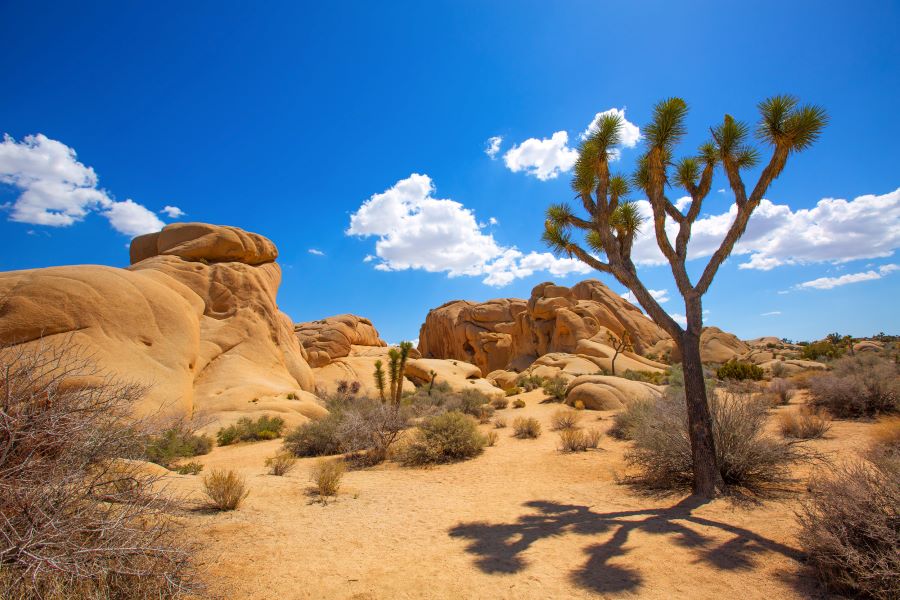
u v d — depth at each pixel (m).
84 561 2.57
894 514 3.53
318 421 14.68
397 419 12.48
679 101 7.20
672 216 7.93
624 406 17.88
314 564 4.52
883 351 37.34
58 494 2.68
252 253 35.88
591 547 4.96
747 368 24.66
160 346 21.36
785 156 6.78
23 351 2.94
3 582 2.30
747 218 7.11
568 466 9.79
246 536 5.21
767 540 4.79
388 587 4.03
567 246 8.68
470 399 22.28
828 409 12.74
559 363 37.00
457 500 7.50
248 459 12.77
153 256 34.34
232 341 29.47
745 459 7.02
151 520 3.63
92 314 19.47
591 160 7.88
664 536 5.15
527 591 3.95
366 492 8.15
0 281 18.86
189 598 3.50
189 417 19.89
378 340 68.25
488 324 66.56
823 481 4.51
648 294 7.62
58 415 2.79
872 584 3.39
